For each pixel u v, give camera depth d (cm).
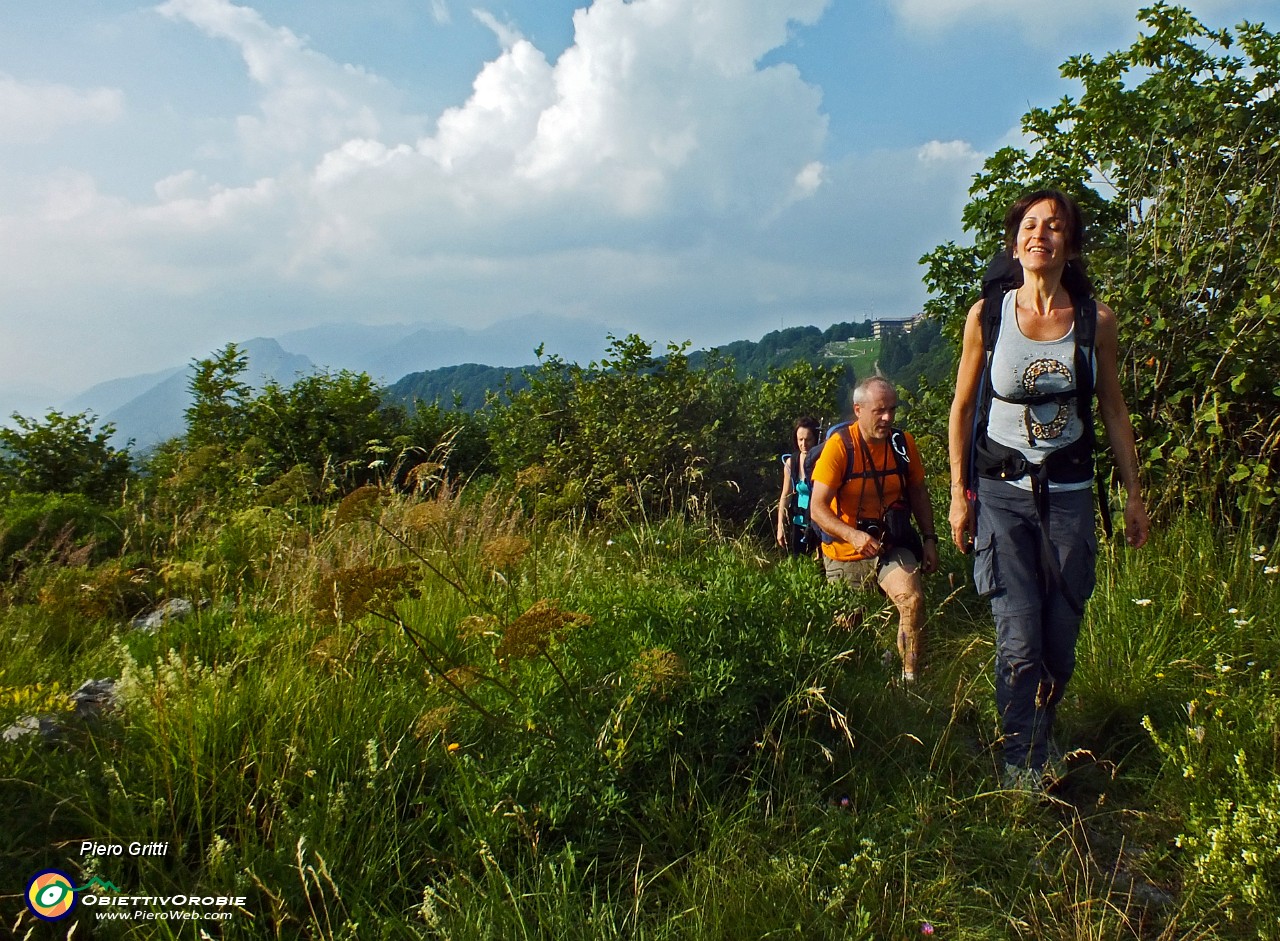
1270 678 315
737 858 236
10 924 202
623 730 277
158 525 679
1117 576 407
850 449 423
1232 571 385
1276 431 432
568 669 309
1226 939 210
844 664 346
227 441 983
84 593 454
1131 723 319
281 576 461
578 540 573
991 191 659
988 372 294
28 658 394
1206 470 446
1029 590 288
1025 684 286
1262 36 533
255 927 211
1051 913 220
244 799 248
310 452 977
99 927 203
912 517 447
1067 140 610
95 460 1023
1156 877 240
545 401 959
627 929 218
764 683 304
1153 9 569
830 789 284
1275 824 218
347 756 272
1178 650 349
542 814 247
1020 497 288
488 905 213
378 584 269
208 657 382
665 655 277
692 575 417
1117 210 589
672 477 859
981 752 312
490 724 290
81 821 234
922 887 230
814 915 218
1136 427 464
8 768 250
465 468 1166
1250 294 444
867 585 423
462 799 251
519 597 424
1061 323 282
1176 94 541
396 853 233
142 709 280
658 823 255
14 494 761
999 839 254
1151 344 470
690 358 991
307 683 303
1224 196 501
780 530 739
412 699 311
